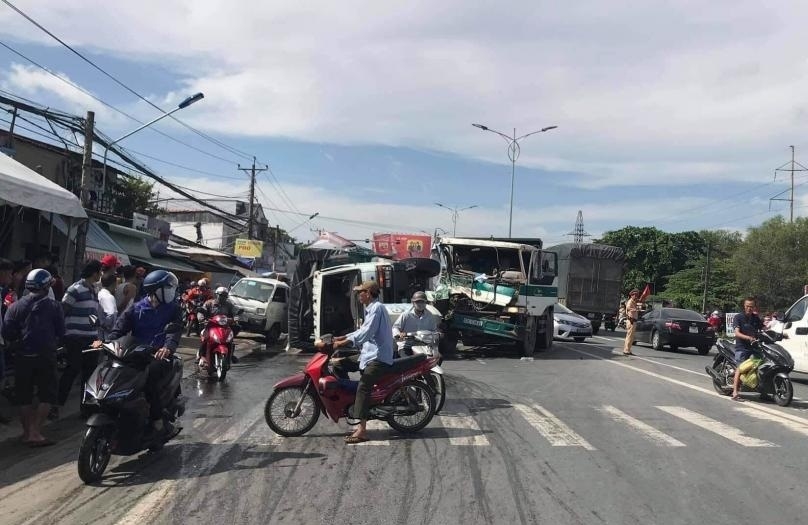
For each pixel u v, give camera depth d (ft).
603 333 104.53
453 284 55.42
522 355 54.03
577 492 17.58
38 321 21.31
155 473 18.83
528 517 15.64
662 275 225.76
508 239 59.00
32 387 21.39
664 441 23.79
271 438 23.38
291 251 209.05
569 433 24.85
